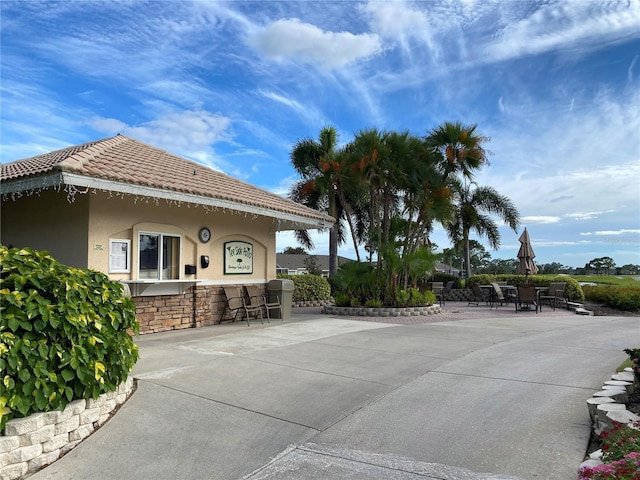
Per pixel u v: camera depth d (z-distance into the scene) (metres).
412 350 8.80
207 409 5.41
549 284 20.20
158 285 10.95
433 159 16.16
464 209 27.00
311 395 5.96
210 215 12.50
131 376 6.48
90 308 4.86
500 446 4.41
